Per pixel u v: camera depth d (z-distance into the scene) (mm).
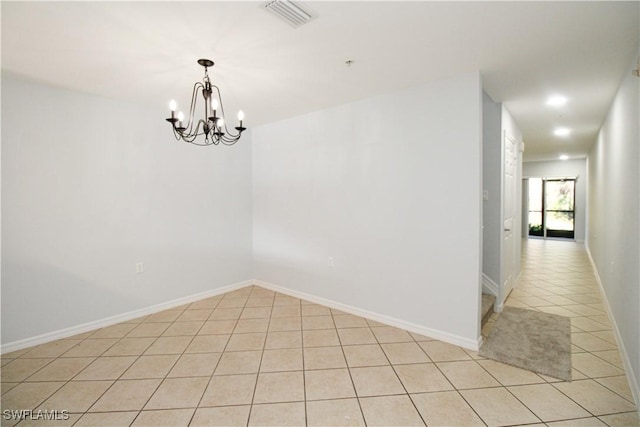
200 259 3996
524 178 9812
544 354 2572
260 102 3373
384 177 3146
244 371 2365
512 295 4133
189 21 1830
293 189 4035
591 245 6430
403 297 3072
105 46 2123
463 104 2633
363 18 1810
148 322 3299
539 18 1817
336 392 2109
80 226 3035
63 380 2254
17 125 2676
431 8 1719
